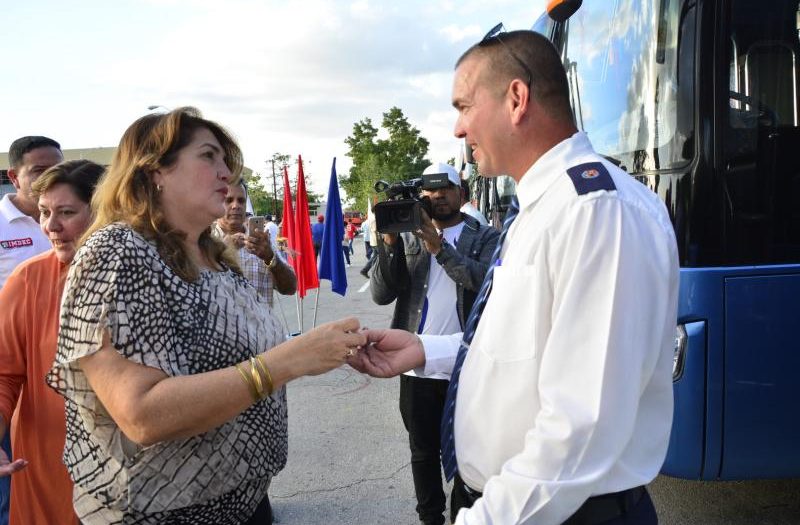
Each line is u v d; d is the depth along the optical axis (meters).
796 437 2.46
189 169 1.49
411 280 3.02
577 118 3.38
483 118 1.39
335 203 6.51
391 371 1.79
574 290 1.14
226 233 3.47
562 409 1.10
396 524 3.17
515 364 1.25
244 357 1.50
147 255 1.38
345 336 1.42
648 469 1.26
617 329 1.11
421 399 2.81
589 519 1.25
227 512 1.53
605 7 3.04
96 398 1.39
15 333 1.99
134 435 1.29
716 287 2.38
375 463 3.93
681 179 2.44
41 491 1.99
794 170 2.42
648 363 1.16
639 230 1.16
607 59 2.99
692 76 2.42
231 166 1.64
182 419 1.28
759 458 2.46
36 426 1.98
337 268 6.54
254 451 1.54
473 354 1.37
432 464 2.86
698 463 2.44
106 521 1.44
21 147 3.12
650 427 1.27
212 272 1.57
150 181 1.50
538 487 1.09
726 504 3.24
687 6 2.45
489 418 1.30
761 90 2.42
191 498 1.43
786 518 3.08
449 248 2.80
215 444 1.46
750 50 2.42
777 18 2.44
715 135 2.39
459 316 2.93
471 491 1.44
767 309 2.40
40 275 2.05
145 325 1.32
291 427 4.63
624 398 1.10
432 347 1.83
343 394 5.45
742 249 2.40
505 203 5.63
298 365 1.37
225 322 1.49
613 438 1.10
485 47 1.39
